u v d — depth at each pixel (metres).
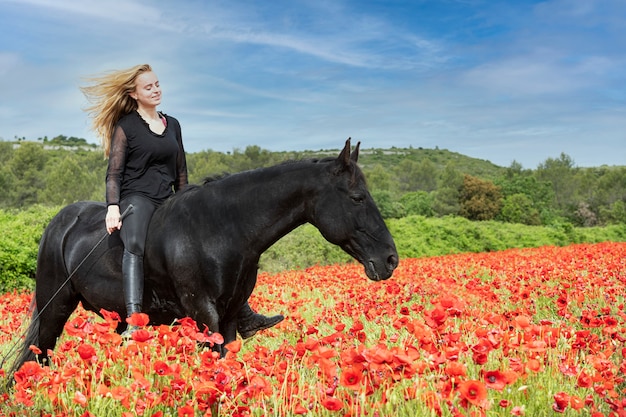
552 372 3.57
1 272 14.63
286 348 3.57
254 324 4.56
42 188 84.00
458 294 7.80
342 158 4.13
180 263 4.12
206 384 2.70
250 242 4.20
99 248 4.52
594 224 93.00
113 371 3.31
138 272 4.22
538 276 9.34
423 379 2.91
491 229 34.81
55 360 3.49
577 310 6.59
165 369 2.89
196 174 102.00
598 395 3.38
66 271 4.71
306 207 4.23
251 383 2.79
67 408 2.98
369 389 2.76
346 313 6.72
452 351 3.00
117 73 4.48
